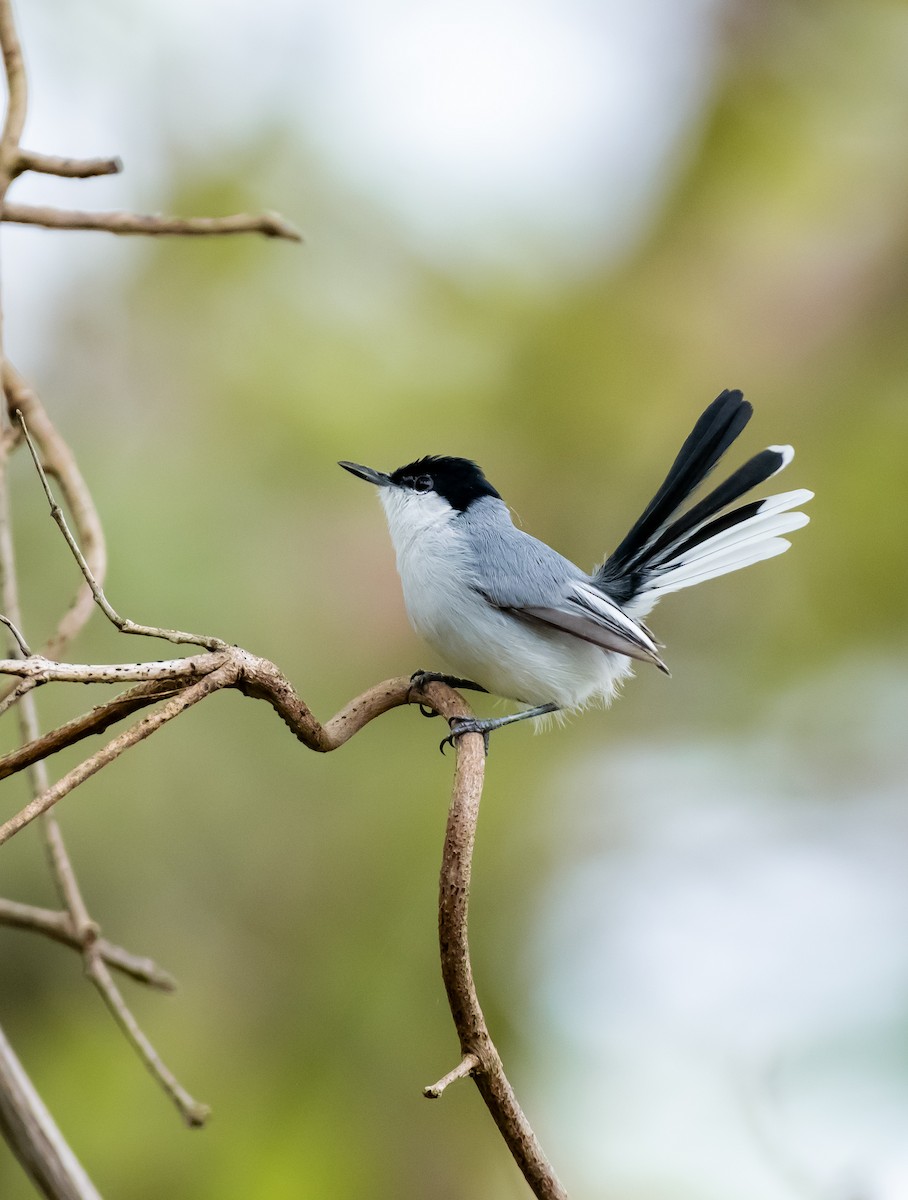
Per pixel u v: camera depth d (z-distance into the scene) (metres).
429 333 10.46
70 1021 8.95
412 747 10.00
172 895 9.30
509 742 10.30
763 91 10.55
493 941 9.52
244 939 9.29
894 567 10.22
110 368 10.41
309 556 9.95
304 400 10.12
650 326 10.55
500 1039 9.22
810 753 10.50
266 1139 8.62
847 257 10.53
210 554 9.69
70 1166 4.73
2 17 4.99
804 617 10.48
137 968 5.30
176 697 3.73
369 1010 9.14
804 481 10.33
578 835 10.14
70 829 9.23
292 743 9.83
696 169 10.68
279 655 9.65
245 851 9.50
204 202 10.41
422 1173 8.72
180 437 10.14
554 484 10.44
